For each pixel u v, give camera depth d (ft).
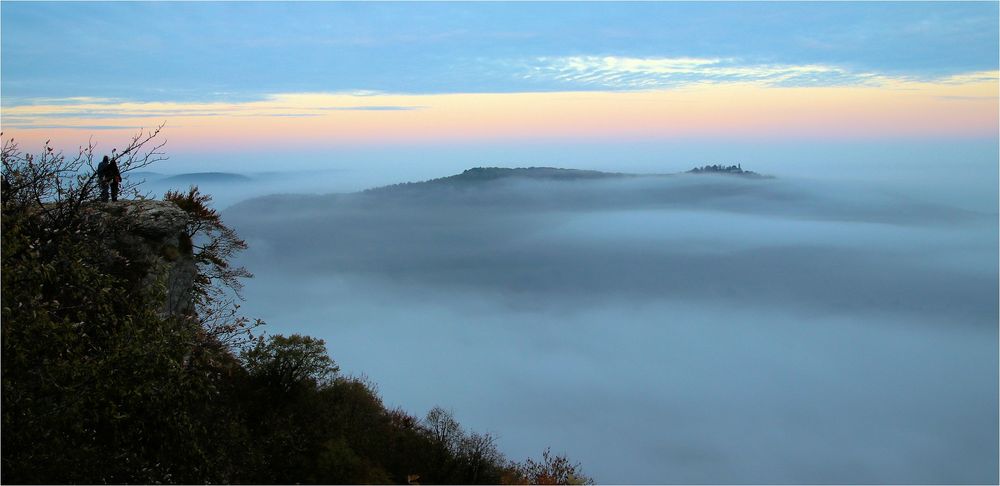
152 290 40.63
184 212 57.77
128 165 54.54
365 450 56.24
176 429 39.32
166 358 37.37
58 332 33.83
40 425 31.99
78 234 45.65
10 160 43.78
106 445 36.47
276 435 51.96
